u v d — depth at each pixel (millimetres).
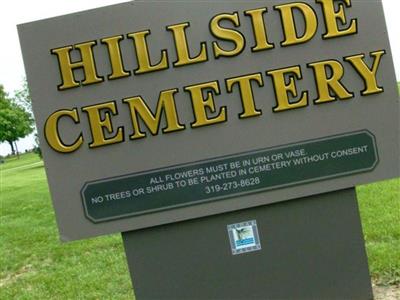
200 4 2197
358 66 2211
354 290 2303
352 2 2203
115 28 2207
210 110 2217
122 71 2209
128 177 2238
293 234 2285
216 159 2232
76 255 3994
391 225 3512
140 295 2307
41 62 2211
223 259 2295
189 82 2213
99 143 2225
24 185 9047
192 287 2305
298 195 2242
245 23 2205
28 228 5191
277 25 2207
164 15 2203
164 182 2238
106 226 2248
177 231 2285
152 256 2291
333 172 2236
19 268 3938
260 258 2295
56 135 2223
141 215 2248
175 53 2211
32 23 2201
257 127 2223
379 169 2234
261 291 2307
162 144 2229
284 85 2211
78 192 2238
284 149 2229
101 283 3201
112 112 2223
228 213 2273
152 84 2213
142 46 2205
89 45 2209
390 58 2213
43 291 3236
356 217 2273
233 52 2201
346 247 2287
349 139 2229
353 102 2223
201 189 2242
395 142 2229
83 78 2217
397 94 2219
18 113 25000
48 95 2217
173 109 2217
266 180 2236
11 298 3230
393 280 2652
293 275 2301
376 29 2209
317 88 2215
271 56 2209
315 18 2199
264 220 2277
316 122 2223
